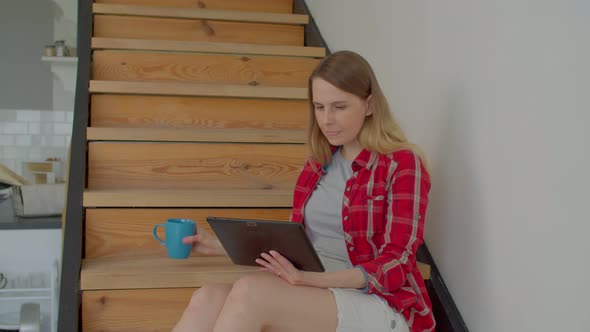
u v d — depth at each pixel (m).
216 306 1.46
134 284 1.74
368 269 1.39
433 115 1.91
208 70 2.76
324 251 1.60
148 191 2.09
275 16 3.08
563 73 1.30
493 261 1.58
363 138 1.57
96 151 2.21
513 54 1.49
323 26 3.05
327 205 1.63
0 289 2.78
